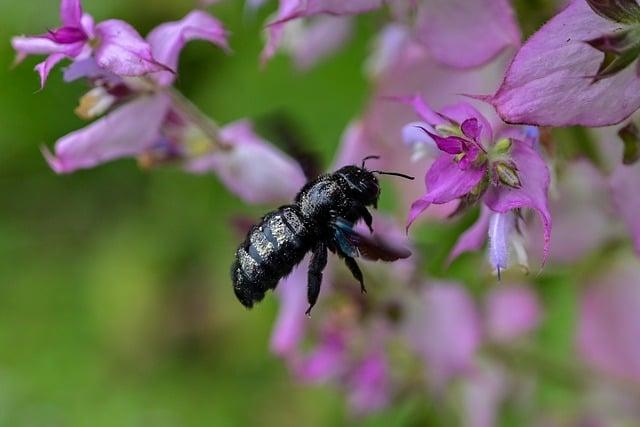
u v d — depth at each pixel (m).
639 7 0.25
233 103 0.42
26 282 0.50
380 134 0.31
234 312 0.47
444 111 0.27
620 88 0.26
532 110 0.25
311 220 0.28
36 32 0.45
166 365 0.48
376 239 0.28
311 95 0.41
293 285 0.32
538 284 0.36
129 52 0.27
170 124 0.30
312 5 0.27
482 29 0.28
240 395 0.46
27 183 0.50
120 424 0.47
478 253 0.31
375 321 0.33
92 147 0.29
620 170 0.28
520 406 0.36
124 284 0.49
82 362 0.49
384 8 0.30
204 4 0.29
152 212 0.49
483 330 0.35
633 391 0.34
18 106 0.47
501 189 0.26
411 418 0.36
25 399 0.48
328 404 0.43
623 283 0.32
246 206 0.46
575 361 0.35
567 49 0.25
